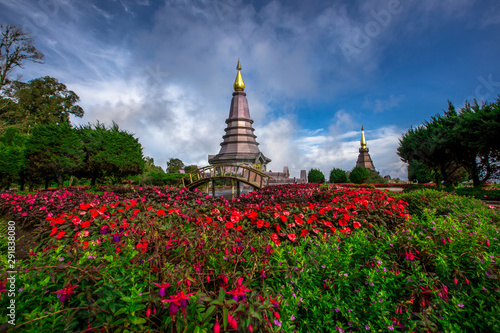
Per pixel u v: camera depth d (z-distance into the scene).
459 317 2.22
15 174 15.77
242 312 1.63
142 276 2.04
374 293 2.33
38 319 1.48
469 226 3.71
